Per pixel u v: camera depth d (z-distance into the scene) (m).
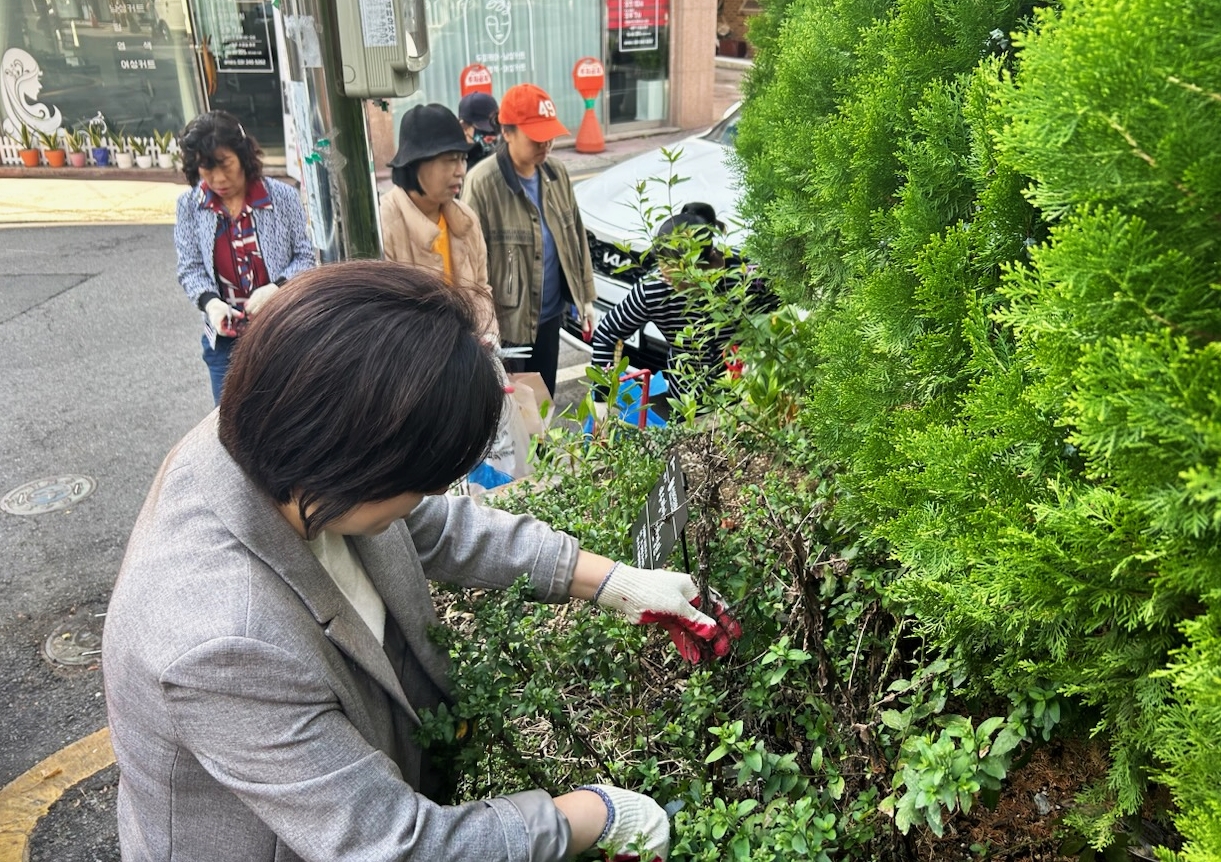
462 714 1.50
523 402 3.47
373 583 1.49
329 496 1.10
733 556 1.92
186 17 10.60
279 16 2.57
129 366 6.39
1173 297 0.96
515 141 4.07
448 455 1.11
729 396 2.36
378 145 11.02
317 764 1.15
